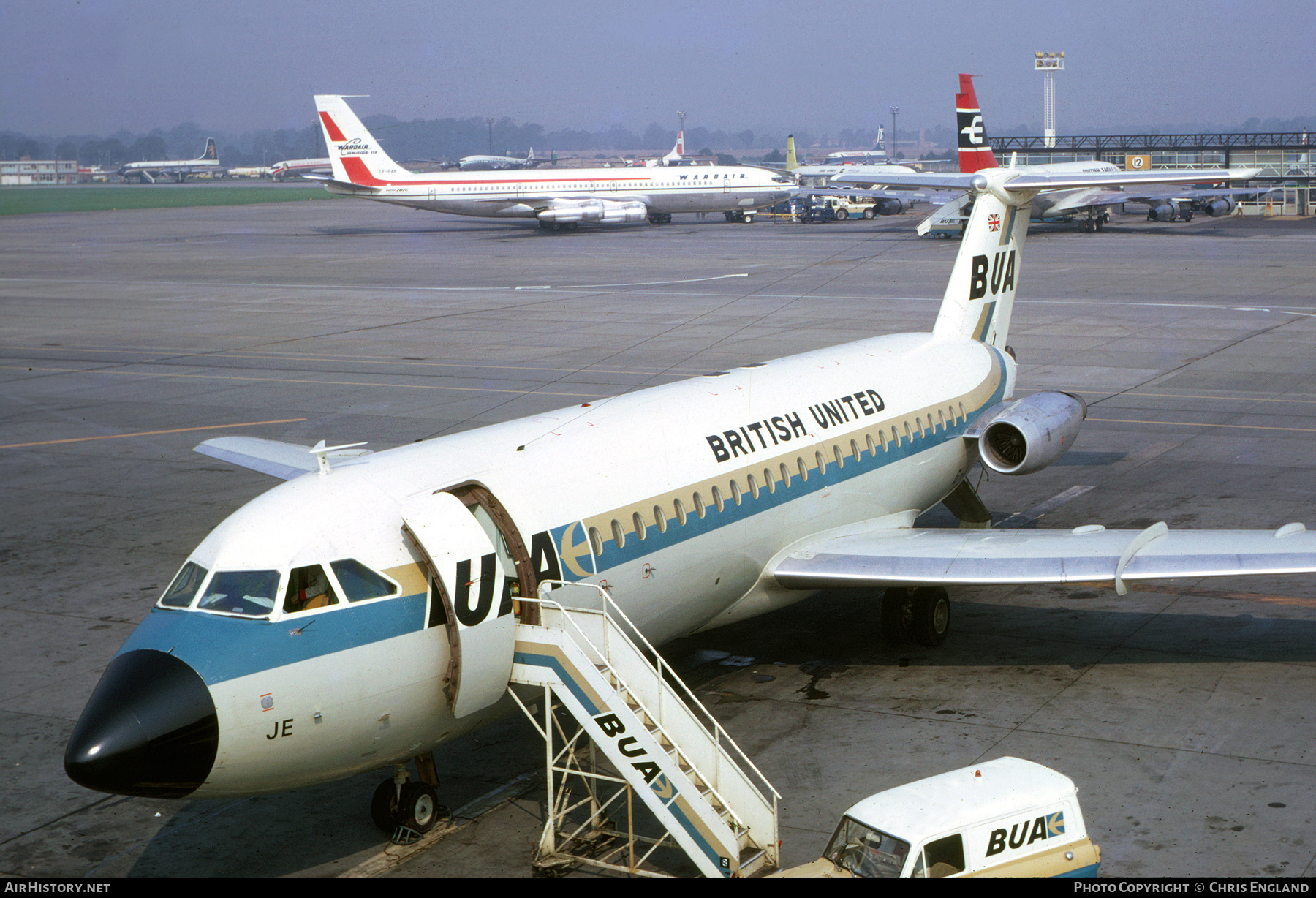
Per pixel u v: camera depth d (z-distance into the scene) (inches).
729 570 696.4
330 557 511.2
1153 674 730.8
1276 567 657.6
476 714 546.3
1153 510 1074.1
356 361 1950.1
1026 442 858.1
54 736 684.1
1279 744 627.5
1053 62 5216.5
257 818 595.8
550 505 590.9
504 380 1752.0
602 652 537.0
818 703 705.0
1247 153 4847.4
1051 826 468.4
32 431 1498.5
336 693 496.4
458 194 4485.7
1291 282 2620.6
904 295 2571.4
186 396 1691.7
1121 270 2930.6
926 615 783.1
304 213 6560.0
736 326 2187.5
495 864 539.8
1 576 964.6
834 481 772.0
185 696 467.5
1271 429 1363.2
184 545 1040.8
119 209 7190.0
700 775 516.4
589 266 3339.1
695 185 4820.4
